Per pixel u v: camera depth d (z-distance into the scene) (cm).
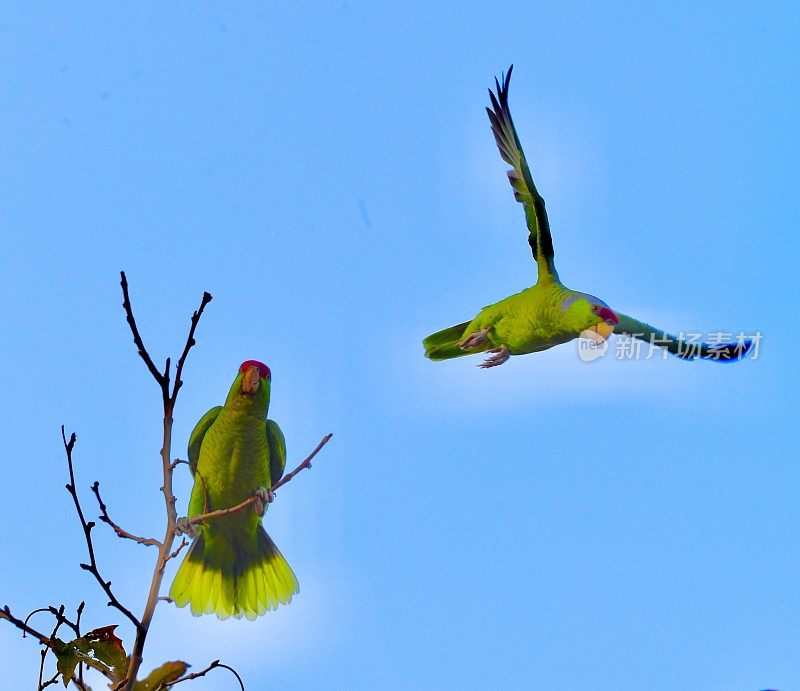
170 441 651
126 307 627
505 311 1207
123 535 635
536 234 1205
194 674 636
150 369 638
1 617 617
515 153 1213
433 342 1258
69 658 624
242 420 1181
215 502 1227
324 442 805
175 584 1231
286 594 1239
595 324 1145
